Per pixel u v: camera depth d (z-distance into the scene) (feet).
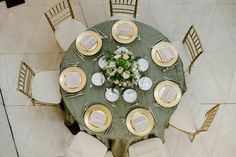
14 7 15.42
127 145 11.12
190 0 15.79
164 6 15.60
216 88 14.03
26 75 12.93
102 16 15.33
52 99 11.91
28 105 13.60
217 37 15.05
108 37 11.70
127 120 10.59
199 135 13.20
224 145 13.11
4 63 14.34
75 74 11.09
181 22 15.29
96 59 11.36
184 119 11.60
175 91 10.96
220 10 15.65
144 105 10.81
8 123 13.19
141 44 11.60
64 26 12.91
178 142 13.08
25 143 13.03
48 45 14.70
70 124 12.78
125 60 10.36
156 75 11.19
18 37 14.83
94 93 10.94
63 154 12.86
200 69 14.32
